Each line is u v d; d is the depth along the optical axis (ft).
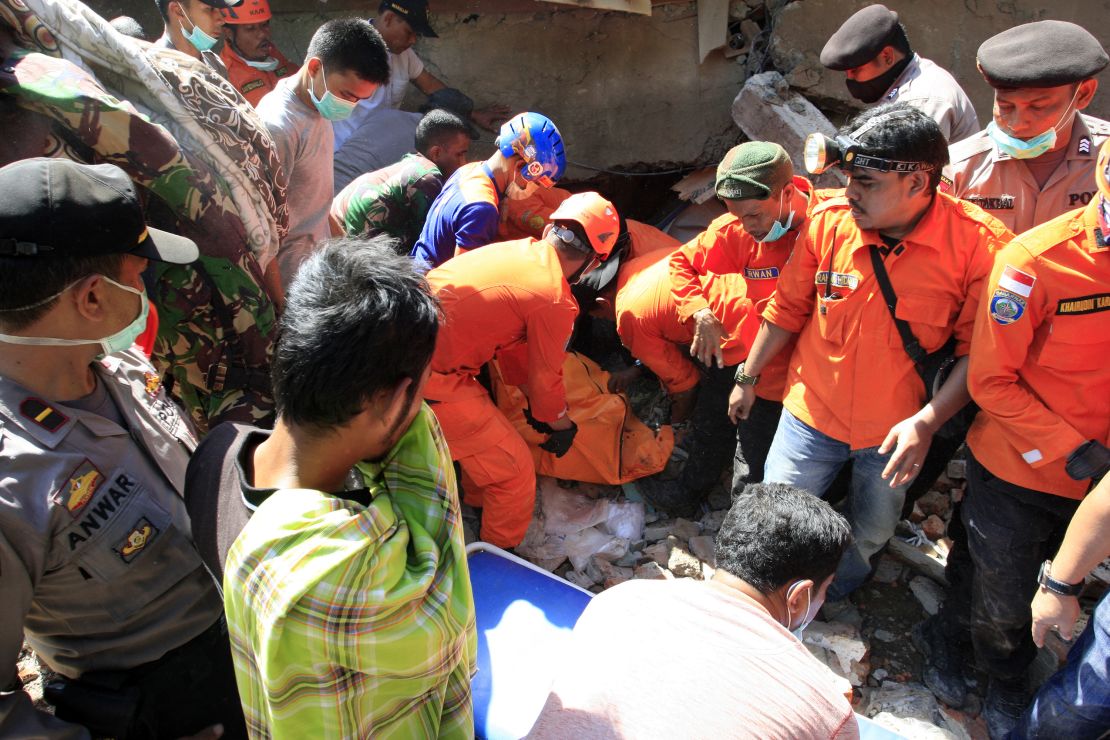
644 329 11.50
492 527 10.64
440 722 4.49
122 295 5.17
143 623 5.72
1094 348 6.98
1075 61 8.37
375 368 3.78
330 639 3.62
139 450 5.70
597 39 15.10
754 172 8.90
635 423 11.98
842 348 8.40
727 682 4.83
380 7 14.42
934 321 7.88
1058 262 6.80
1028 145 9.05
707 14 14.58
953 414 8.07
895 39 11.17
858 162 7.27
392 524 3.90
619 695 4.88
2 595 4.78
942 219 7.72
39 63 6.91
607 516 11.55
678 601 5.29
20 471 4.89
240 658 3.98
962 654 9.64
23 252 4.61
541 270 9.64
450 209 11.69
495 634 8.51
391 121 14.60
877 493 8.88
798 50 13.56
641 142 15.33
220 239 7.93
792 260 8.82
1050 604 7.01
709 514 12.10
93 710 5.69
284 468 4.13
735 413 10.02
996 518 7.96
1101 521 6.46
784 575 5.50
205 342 8.27
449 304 9.57
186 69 8.29
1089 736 7.34
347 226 12.90
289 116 11.02
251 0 12.94
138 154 7.23
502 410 11.85
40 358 5.06
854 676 9.59
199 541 4.54
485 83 15.52
